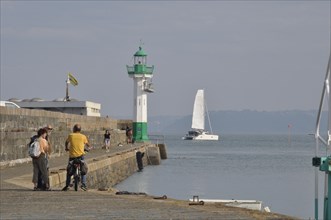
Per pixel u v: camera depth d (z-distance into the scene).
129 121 106.69
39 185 25.45
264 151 161.50
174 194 48.19
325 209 15.72
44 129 25.70
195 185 57.66
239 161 105.75
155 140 116.50
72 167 25.70
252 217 17.14
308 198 46.19
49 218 17.20
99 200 21.89
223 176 70.00
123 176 62.38
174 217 17.25
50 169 34.97
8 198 22.31
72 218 17.20
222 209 19.20
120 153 62.56
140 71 101.44
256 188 55.16
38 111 46.06
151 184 58.19
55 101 83.12
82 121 66.44
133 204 20.66
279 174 74.25
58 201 21.47
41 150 25.30
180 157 119.69
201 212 18.38
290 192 51.12
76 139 25.72
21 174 32.69
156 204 20.70
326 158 15.63
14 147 38.44
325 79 15.72
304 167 89.38
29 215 17.81
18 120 40.38
